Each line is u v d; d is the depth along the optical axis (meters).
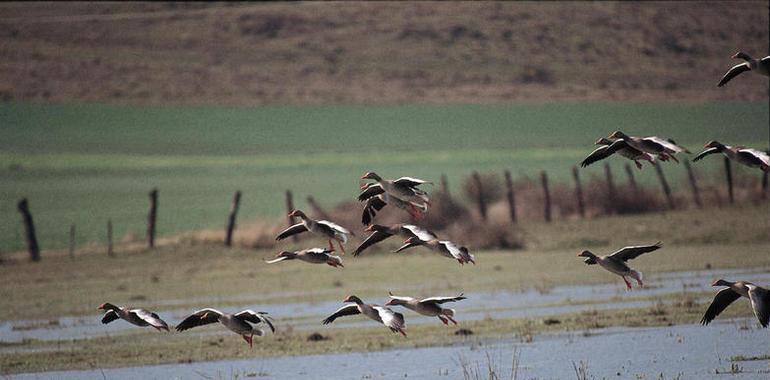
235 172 79.94
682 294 30.00
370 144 92.62
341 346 25.41
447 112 107.00
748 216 45.50
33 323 31.34
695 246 41.09
